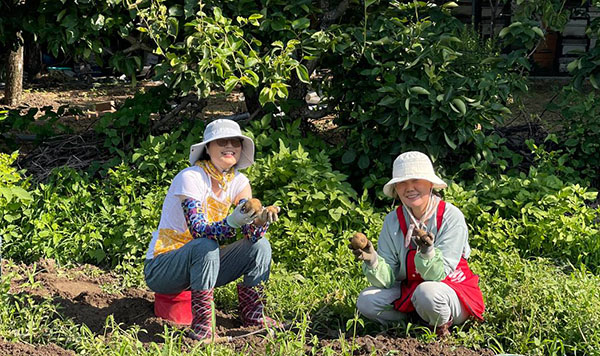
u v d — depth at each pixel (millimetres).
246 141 4566
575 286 4777
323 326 4766
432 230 4445
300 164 6008
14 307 4645
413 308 4504
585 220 6109
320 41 6449
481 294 4527
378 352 4180
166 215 4543
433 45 6465
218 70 6027
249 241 4566
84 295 5105
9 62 12086
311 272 5562
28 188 6414
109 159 7180
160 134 7605
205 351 4117
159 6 6164
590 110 6965
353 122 7203
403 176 4332
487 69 6742
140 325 4633
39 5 6688
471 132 6418
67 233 5969
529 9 7082
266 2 6547
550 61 15867
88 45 6641
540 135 7762
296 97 7332
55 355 4062
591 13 15578
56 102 12750
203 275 4320
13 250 5879
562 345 4258
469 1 15297
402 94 6266
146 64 15297
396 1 6707
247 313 4699
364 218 5898
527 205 5984
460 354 4227
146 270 4582
